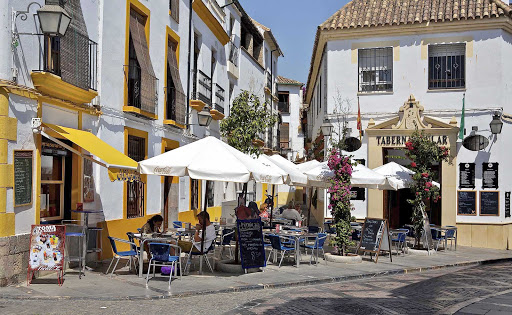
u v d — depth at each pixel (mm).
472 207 18141
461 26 18297
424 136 16125
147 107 14289
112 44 12492
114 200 12633
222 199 23719
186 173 10438
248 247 11281
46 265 8984
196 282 10016
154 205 15219
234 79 25156
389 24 18656
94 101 11617
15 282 8883
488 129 18109
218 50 22297
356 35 19188
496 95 18109
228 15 24016
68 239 10352
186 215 18016
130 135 13625
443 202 18344
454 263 13859
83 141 9984
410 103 18516
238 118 18766
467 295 9547
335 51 19469
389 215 19297
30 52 9273
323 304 8516
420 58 18688
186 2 17859
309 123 35250
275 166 13508
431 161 16078
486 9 18141
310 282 10617
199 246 11031
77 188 11000
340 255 13680
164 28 15836
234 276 10891
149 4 14656
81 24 10992
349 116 19188
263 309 8055
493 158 18047
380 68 19125
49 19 8492
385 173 15992
